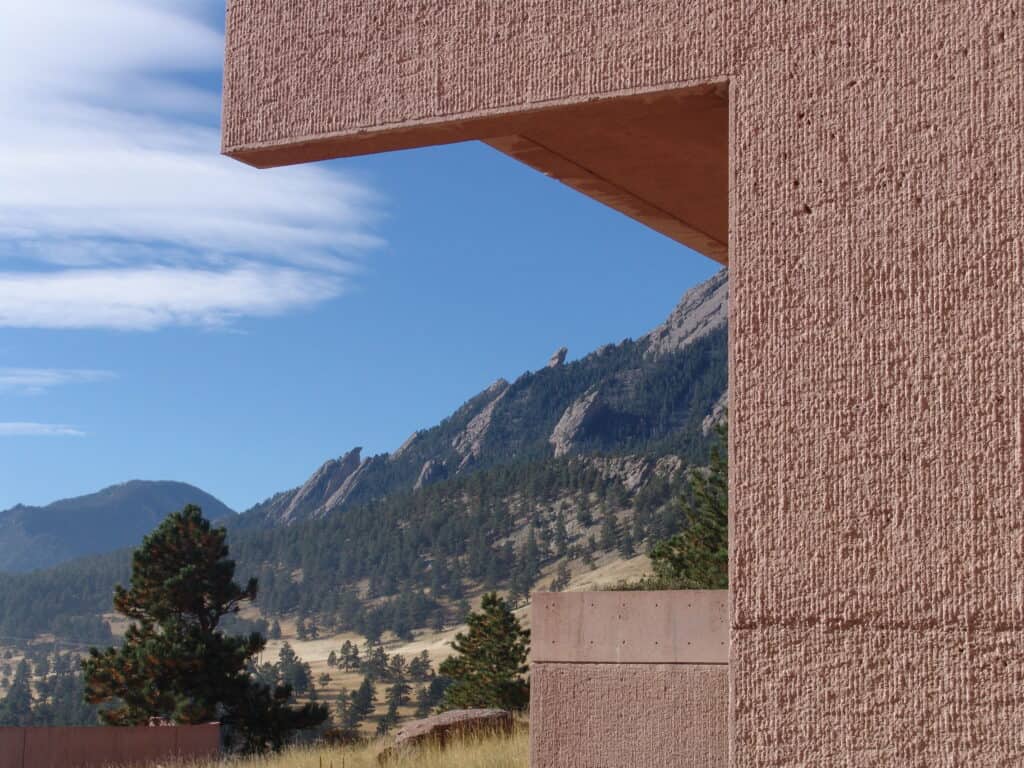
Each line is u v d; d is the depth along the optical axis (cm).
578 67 333
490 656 3766
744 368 304
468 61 347
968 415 282
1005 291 282
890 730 279
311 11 371
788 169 306
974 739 272
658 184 421
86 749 1955
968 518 279
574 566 19200
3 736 1848
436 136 362
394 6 360
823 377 296
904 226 294
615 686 448
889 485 287
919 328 289
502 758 1058
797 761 287
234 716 3175
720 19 319
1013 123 287
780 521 296
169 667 3111
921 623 280
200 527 3381
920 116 296
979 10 294
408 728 1388
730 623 298
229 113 377
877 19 304
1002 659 272
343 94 362
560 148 380
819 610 289
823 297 299
